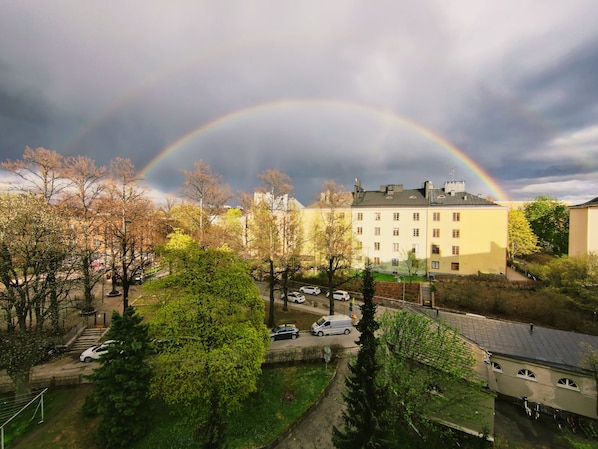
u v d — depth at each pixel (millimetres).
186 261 19484
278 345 28297
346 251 35438
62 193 30594
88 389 20891
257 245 33000
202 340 17375
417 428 17406
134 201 33438
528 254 65000
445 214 51031
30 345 19688
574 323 30906
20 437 16672
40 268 22016
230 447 16453
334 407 20359
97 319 31156
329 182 40750
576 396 19422
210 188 39000
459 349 17328
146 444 16250
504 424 19391
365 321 13500
